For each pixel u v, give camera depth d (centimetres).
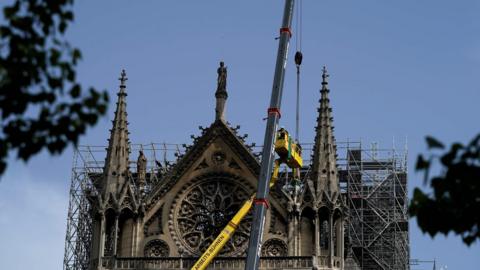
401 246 16312
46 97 3706
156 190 13488
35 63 3688
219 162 13538
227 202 13412
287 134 12444
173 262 12975
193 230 13338
